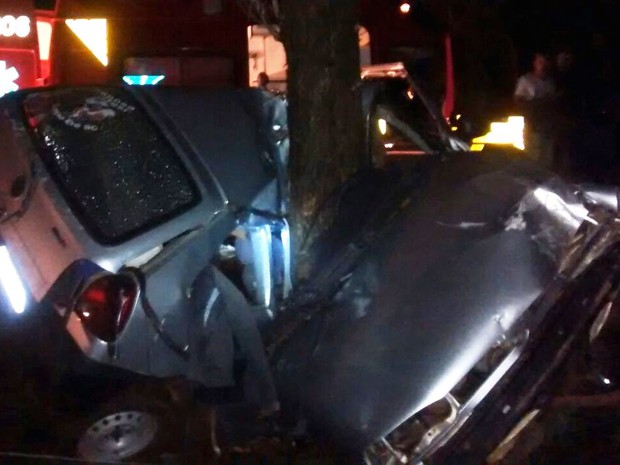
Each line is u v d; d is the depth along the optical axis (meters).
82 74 13.25
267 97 6.14
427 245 4.64
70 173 4.95
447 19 14.71
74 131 5.11
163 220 4.86
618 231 4.61
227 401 4.80
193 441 4.83
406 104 7.10
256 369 4.71
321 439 4.44
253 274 5.28
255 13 7.96
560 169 11.12
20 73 13.03
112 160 5.02
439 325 4.31
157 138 5.14
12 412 4.98
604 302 4.56
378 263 4.74
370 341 4.41
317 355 4.55
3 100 5.39
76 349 4.75
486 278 4.38
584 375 4.75
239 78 13.44
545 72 11.27
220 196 5.03
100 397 4.88
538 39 19.00
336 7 5.86
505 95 16.56
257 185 5.48
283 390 4.61
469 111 16.19
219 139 5.49
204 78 13.46
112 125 5.16
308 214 5.77
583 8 17.59
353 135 5.92
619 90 11.44
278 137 6.17
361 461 4.25
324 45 5.86
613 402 4.78
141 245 4.77
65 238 4.78
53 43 13.15
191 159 5.11
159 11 13.34
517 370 4.32
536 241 4.47
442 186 4.91
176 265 4.82
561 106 11.21
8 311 5.04
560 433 4.74
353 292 4.73
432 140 7.05
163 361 4.75
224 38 13.41
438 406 4.30
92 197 4.88
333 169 5.83
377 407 4.23
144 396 4.88
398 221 4.93
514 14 18.97
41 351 4.95
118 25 13.30
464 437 4.25
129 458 4.85
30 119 5.21
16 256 4.99
